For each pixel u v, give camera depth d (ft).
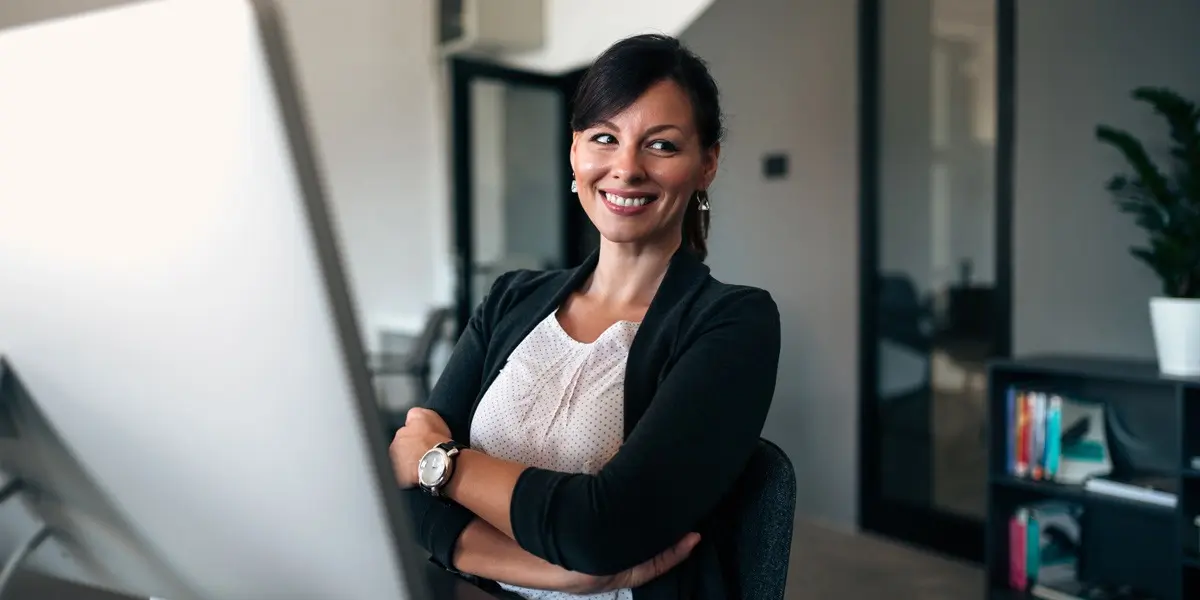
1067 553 9.45
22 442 1.83
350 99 18.35
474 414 3.66
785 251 13.04
